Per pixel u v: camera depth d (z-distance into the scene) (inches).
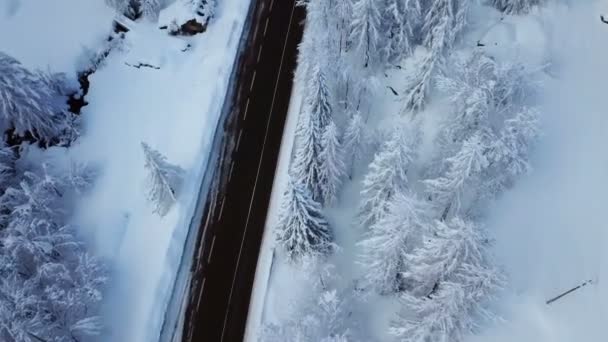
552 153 1360.7
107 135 1609.3
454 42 1454.2
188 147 1546.5
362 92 1384.1
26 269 1283.2
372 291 1229.7
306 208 1151.0
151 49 1707.7
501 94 1255.5
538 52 1459.2
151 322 1325.0
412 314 1146.7
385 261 1128.2
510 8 1507.1
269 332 1122.7
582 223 1279.5
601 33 1541.6
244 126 1560.0
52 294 1211.2
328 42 1342.3
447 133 1284.4
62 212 1453.0
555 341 1157.7
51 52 1734.7
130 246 1428.4
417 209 1053.2
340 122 1362.0
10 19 1803.6
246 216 1433.3
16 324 1129.4
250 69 1642.5
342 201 1368.1
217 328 1305.4
